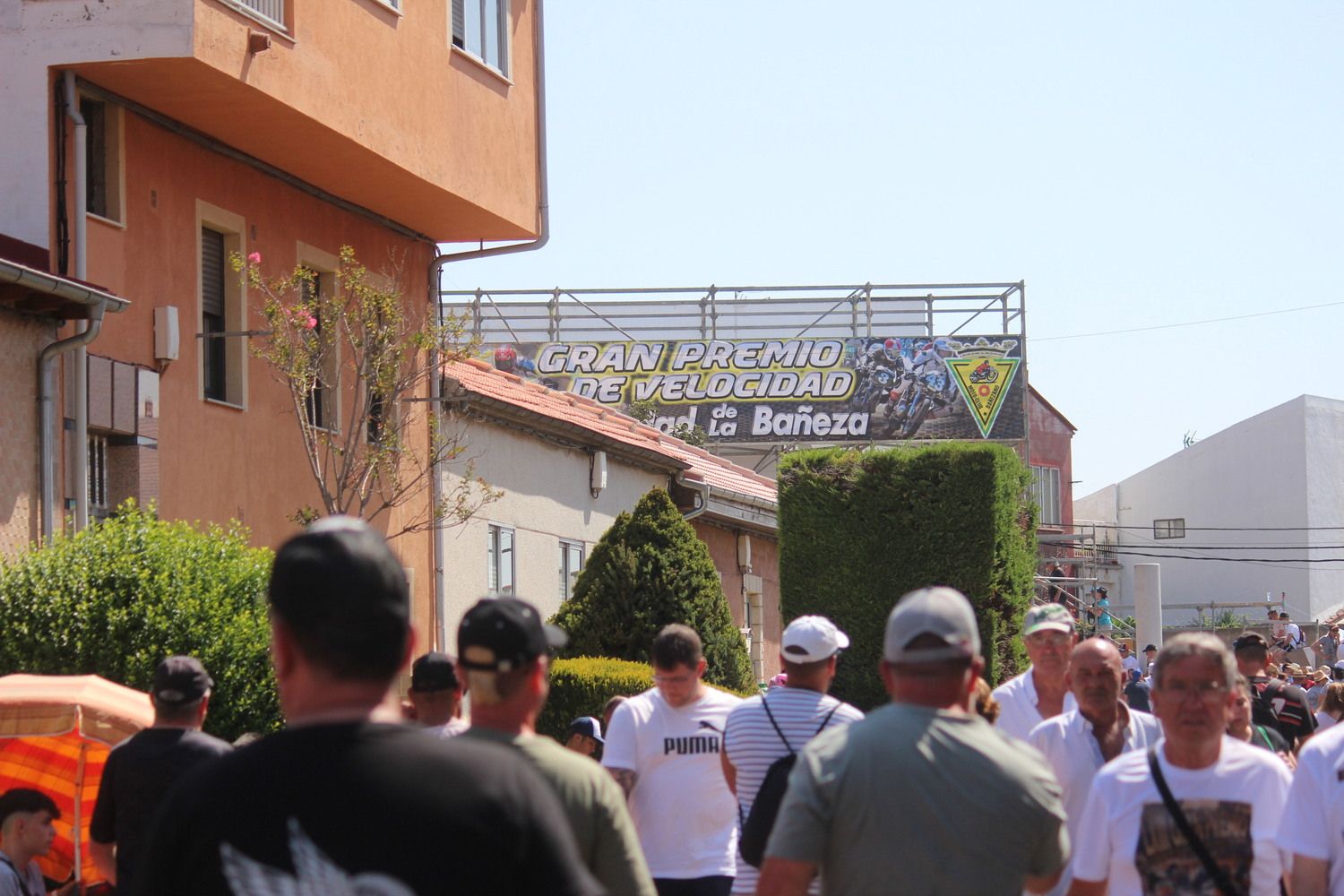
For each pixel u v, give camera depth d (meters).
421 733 3.07
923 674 4.90
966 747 4.79
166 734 7.03
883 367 53.03
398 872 2.88
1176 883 5.49
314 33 15.84
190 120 15.74
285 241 17.58
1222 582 70.44
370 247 19.34
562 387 52.91
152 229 15.34
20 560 11.27
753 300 53.84
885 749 4.77
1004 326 53.25
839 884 4.79
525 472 22.08
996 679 19.91
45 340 13.42
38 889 8.69
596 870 4.68
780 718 7.21
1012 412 52.66
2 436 12.84
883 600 20.08
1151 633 31.88
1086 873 5.69
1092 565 68.44
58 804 10.02
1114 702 7.05
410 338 15.99
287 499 17.20
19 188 13.98
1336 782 5.56
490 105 19.47
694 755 8.59
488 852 2.93
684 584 18.59
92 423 14.13
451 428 20.12
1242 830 5.50
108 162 14.90
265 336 16.22
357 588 3.14
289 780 2.96
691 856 8.55
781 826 4.84
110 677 10.62
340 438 18.03
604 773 4.78
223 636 10.90
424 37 18.02
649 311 53.62
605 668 16.16
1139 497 75.00
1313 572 67.25
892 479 20.22
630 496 25.33
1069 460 71.50
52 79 14.12
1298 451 67.31
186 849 2.98
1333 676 22.45
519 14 20.41
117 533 11.44
